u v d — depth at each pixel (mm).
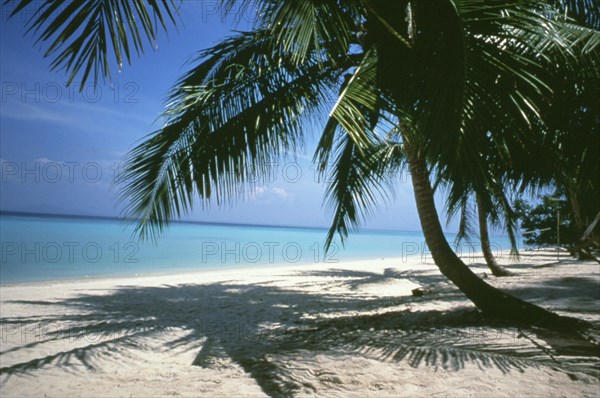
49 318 6777
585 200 5535
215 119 5020
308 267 19688
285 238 72312
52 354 4473
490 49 3133
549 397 2365
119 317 6844
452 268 4918
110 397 2742
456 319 4762
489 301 4730
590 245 2127
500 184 5789
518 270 12273
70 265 20062
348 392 2604
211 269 18938
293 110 5078
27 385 3064
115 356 4023
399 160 9000
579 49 4047
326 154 5840
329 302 8062
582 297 6477
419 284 10977
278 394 2668
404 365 3111
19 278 14336
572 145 4758
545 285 8062
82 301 8656
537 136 4375
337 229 7578
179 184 4930
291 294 9500
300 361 3371
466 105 3078
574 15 4969
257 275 15109
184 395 2744
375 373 2949
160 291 10312
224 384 2975
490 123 3334
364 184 7512
